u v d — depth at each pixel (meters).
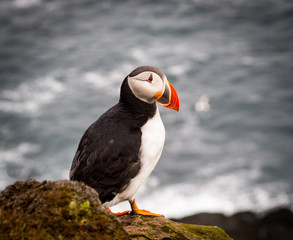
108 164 5.48
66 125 33.97
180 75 41.41
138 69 5.79
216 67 43.06
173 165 28.77
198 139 31.69
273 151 30.77
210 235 5.54
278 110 35.88
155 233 5.23
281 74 41.62
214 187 26.75
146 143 5.67
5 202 4.08
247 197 25.58
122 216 5.81
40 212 3.91
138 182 5.78
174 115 34.34
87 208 3.98
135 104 5.77
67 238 3.76
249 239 18.70
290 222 20.06
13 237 3.70
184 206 25.08
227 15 55.06
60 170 29.11
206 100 36.94
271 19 53.47
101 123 5.78
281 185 26.89
